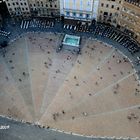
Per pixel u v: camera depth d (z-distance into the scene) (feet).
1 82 376.48
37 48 410.31
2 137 328.08
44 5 426.51
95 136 325.01
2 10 451.12
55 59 396.78
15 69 389.19
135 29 398.83
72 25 434.30
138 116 338.54
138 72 378.94
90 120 337.31
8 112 347.97
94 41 414.82
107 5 396.78
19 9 435.94
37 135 329.52
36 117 343.26
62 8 424.05
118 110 344.49
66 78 376.27
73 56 399.03
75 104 351.67
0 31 432.66
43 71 385.09
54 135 328.49
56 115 343.05
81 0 399.24
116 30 424.87
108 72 380.58
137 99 353.72
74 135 326.85
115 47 406.41
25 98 359.87
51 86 369.50
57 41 417.49
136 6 368.89
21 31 431.84
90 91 363.15
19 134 330.75
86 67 386.73
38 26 436.76
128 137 323.37
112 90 362.74
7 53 407.44
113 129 329.52
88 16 424.87
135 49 402.31
